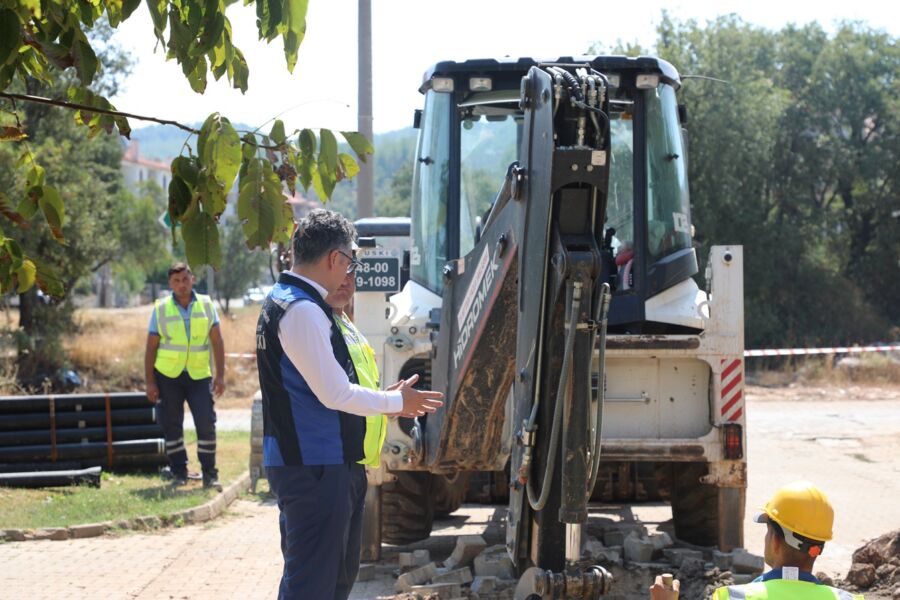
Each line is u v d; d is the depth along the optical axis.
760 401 21.59
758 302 32.22
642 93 7.26
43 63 3.77
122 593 6.67
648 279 7.06
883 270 36.53
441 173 7.44
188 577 7.11
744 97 30.78
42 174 3.99
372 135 14.30
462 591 6.45
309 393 4.21
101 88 27.38
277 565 7.44
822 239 36.72
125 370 24.27
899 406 20.19
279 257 10.42
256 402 10.70
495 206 4.53
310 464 4.18
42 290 3.94
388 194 56.72
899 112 36.06
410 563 7.04
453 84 7.32
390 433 7.09
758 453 14.03
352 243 4.39
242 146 3.46
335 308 4.50
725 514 7.04
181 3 3.32
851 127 37.31
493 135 7.48
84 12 3.46
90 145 26.42
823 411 19.38
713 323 6.83
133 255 34.34
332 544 4.20
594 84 3.83
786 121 35.06
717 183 30.64
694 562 6.82
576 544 4.08
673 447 6.83
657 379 6.93
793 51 38.06
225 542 8.20
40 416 10.74
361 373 4.42
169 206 3.38
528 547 4.27
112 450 10.88
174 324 10.19
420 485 7.52
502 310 4.50
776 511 3.40
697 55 30.91
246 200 3.42
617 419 6.92
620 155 7.30
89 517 8.66
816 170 35.06
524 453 4.08
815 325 32.97
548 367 4.02
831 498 10.37
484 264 4.61
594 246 3.87
